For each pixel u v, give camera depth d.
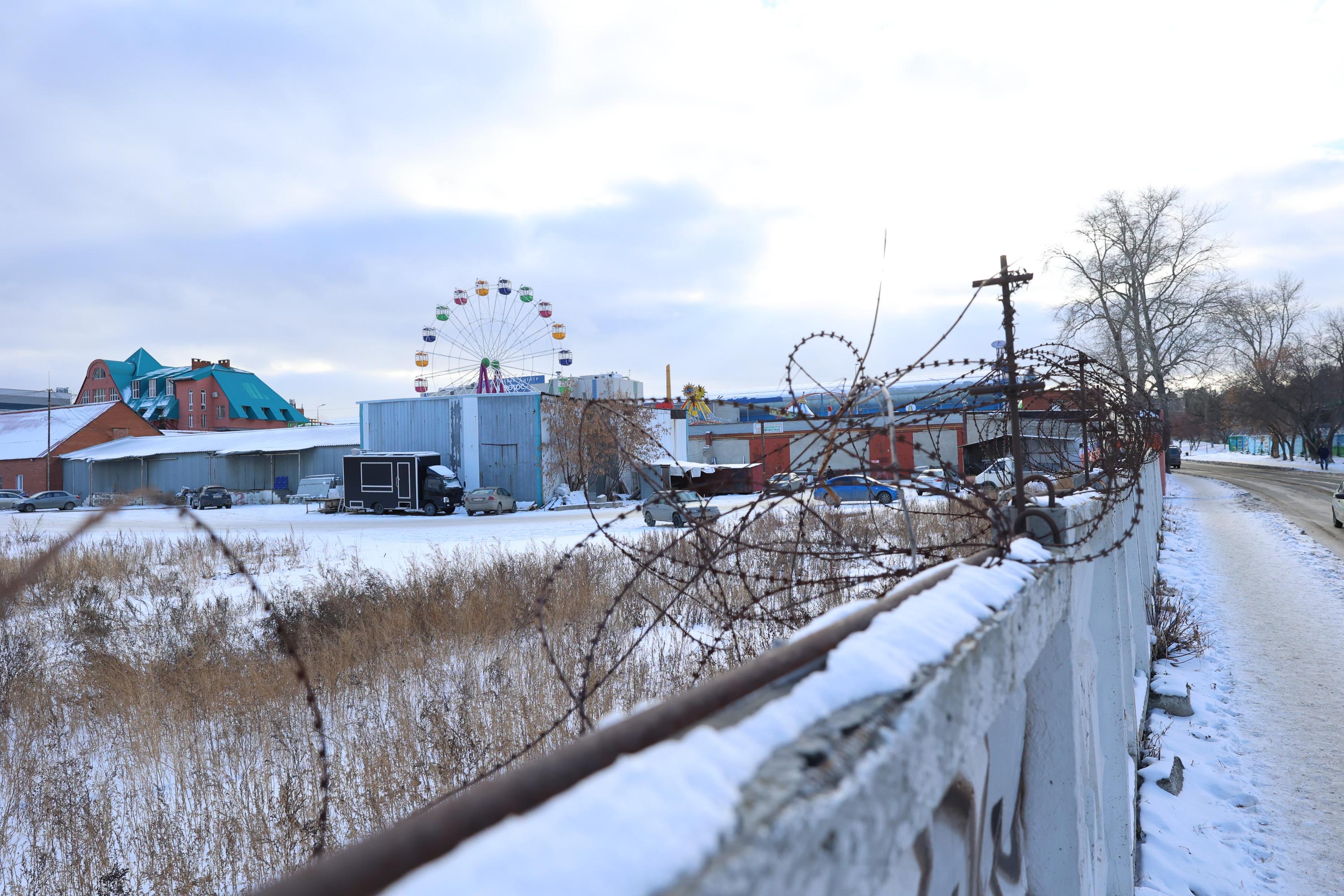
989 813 1.64
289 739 4.98
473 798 0.60
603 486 36.16
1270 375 58.12
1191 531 17.98
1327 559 13.26
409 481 34.00
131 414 59.38
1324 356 54.34
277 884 0.47
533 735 4.82
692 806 0.58
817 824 0.65
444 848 0.56
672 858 0.51
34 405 106.00
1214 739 5.73
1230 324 42.16
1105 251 42.50
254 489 48.09
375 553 16.73
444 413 37.59
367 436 38.78
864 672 0.99
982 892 1.51
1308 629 8.53
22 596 10.51
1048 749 2.14
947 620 1.30
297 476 47.34
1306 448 57.59
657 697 4.99
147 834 3.81
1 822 4.26
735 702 0.88
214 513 37.31
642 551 2.82
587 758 0.69
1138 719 5.50
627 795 0.58
